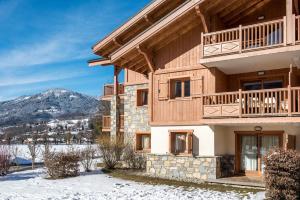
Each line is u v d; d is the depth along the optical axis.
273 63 13.34
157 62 15.61
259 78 14.55
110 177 15.22
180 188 12.20
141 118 20.84
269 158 9.35
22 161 24.80
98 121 44.28
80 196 11.09
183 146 14.62
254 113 12.59
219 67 14.07
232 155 14.45
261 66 13.81
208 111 13.55
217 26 14.40
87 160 17.42
